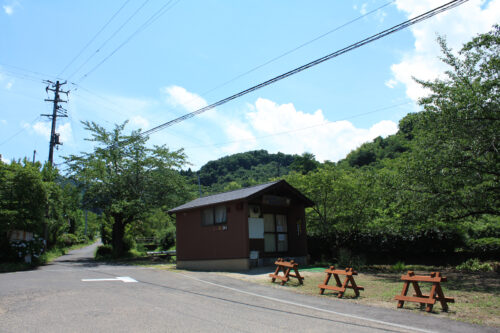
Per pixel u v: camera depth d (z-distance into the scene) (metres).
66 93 26.61
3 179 17.62
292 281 10.99
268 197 15.37
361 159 60.78
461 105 10.55
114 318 6.25
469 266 13.99
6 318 6.25
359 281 10.95
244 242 14.12
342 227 17.75
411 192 12.07
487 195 11.29
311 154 58.03
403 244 16.56
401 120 13.17
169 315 6.51
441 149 11.45
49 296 8.27
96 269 15.42
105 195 23.41
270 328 5.72
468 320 6.23
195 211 16.80
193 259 16.42
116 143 24.38
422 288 9.53
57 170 25.48
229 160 81.00
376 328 5.74
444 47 11.44
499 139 10.27
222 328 5.70
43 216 21.59
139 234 36.78
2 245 17.36
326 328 5.73
